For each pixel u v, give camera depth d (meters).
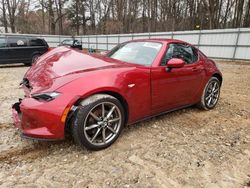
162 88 3.12
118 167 2.33
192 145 2.82
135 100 2.82
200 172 2.29
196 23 31.72
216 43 14.88
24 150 2.61
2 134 3.00
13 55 10.84
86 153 2.57
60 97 2.32
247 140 3.01
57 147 2.68
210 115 3.91
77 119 2.37
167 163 2.42
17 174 2.19
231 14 29.08
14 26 35.28
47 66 2.89
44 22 40.94
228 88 6.18
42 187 2.02
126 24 38.56
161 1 33.56
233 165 2.43
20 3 35.25
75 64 2.81
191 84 3.64
